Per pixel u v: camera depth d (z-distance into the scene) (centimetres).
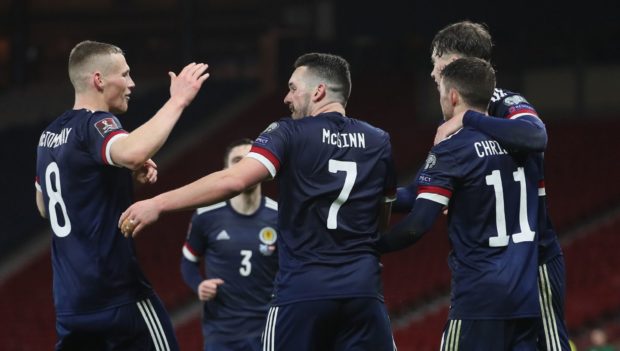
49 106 9431
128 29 10044
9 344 6281
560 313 1596
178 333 5803
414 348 4962
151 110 8838
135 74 10031
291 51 8869
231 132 8612
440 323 5306
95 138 1438
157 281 6712
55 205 1512
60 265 1521
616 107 7919
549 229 1598
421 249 6488
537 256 1505
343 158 1423
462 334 1466
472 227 1474
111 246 1491
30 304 6794
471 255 1476
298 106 1471
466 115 1495
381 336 1432
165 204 1312
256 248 2303
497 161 1470
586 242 6081
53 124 1533
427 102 8512
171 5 9900
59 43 10206
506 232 1472
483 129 1471
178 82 1438
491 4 7569
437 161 1470
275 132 1401
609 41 7944
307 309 1384
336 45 8650
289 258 1412
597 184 6938
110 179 1488
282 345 1402
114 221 1496
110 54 1523
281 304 1404
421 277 6109
